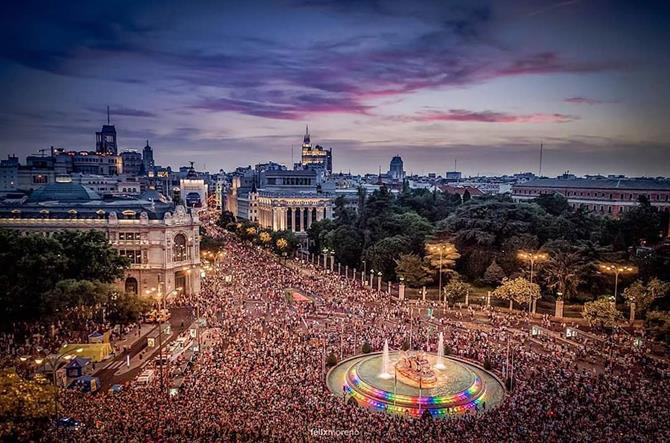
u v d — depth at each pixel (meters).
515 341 102.81
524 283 120.81
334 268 194.25
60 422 56.44
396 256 160.75
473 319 121.62
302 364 84.69
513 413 64.25
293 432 55.41
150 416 58.12
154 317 118.00
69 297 95.44
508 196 185.75
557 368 84.31
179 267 147.00
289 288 152.12
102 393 71.69
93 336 96.62
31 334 101.69
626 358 90.06
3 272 101.38
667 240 158.12
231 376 75.62
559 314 121.81
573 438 54.88
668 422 60.38
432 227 183.12
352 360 92.62
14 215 147.12
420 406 74.19
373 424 60.16
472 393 77.81
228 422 56.78
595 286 130.12
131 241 144.25
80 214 147.38
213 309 127.75
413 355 86.69
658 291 112.00
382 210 195.75
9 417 53.75
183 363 87.31
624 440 54.50
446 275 152.00
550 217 166.75
